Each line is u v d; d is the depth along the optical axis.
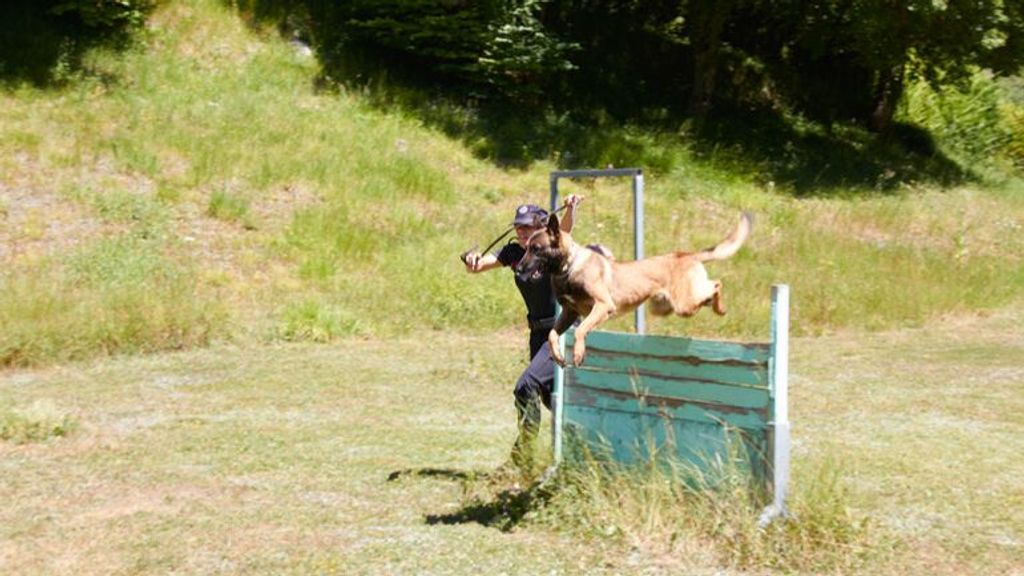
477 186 19.91
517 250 7.57
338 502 7.08
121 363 12.15
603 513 6.28
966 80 26.19
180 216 16.30
